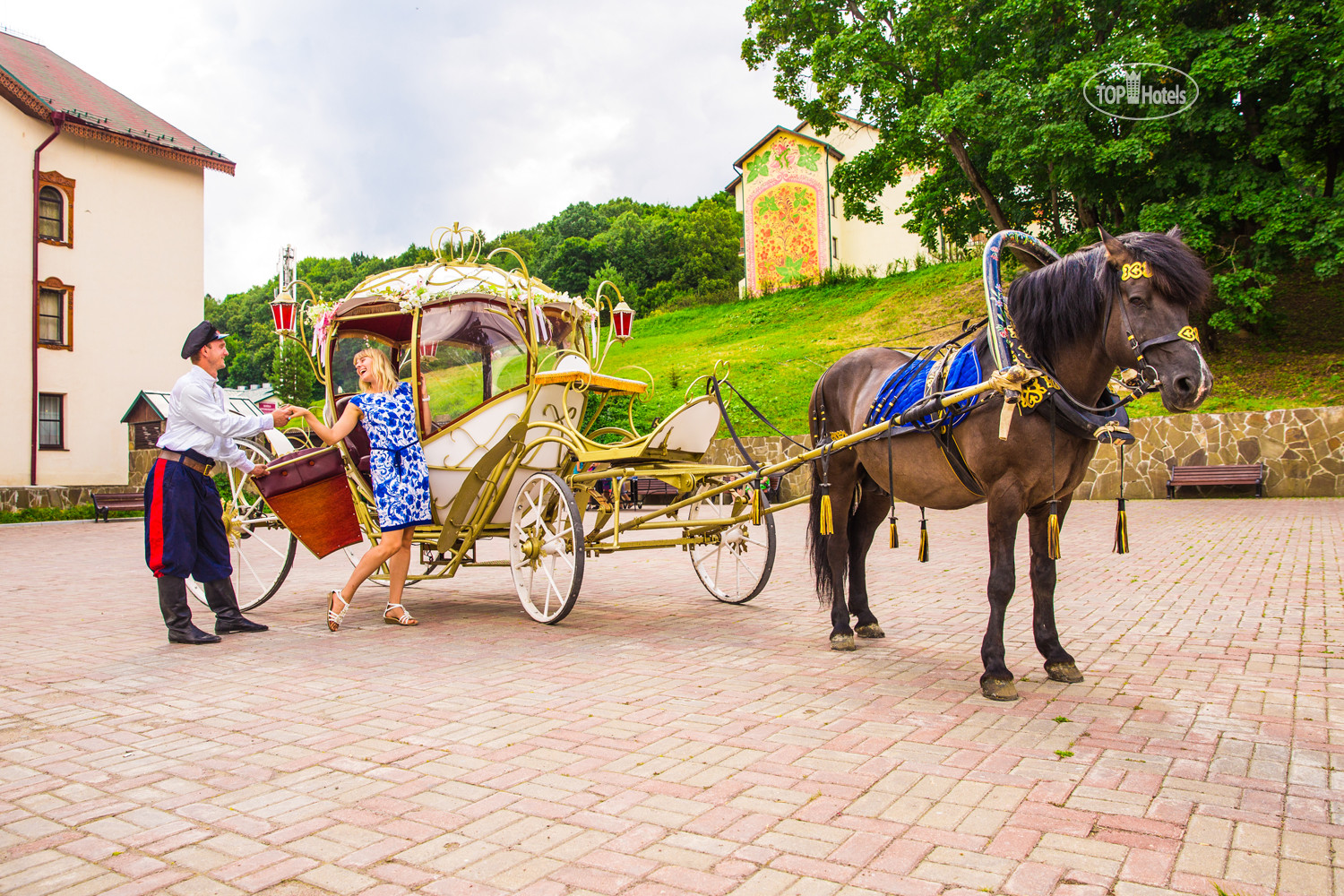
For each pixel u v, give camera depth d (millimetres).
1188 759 3531
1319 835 2814
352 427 6586
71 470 23594
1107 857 2668
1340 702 4316
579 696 4574
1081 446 4516
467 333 7211
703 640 6047
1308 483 15469
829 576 5793
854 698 4484
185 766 3578
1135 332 4020
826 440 5957
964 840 2797
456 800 3176
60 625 6957
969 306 27922
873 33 20375
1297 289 21734
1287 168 19859
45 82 24859
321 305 7273
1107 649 5520
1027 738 3807
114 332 24422
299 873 2623
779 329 31750
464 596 8445
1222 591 7430
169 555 6004
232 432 6176
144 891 2520
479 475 6715
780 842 2793
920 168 23156
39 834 2924
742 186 38844
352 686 4832
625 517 15211
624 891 2486
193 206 26109
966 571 9289
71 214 23594
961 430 4699
